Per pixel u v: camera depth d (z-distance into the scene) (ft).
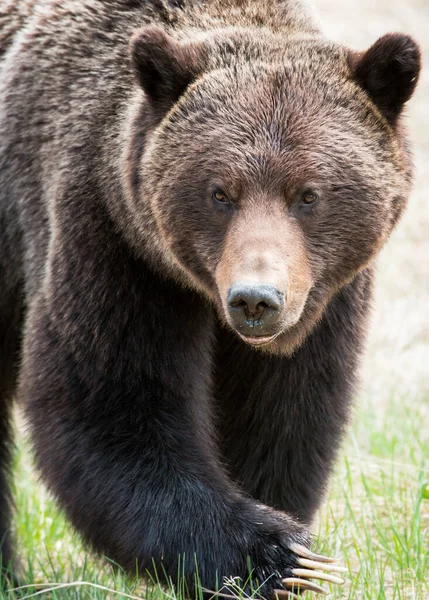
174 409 34.60
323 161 32.07
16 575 42.01
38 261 37.35
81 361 34.47
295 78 33.04
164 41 33.42
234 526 32.42
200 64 33.88
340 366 36.81
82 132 35.73
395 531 39.29
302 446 37.52
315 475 37.88
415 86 33.63
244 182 31.91
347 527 42.37
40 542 44.60
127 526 32.96
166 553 32.55
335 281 33.91
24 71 38.55
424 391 60.39
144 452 33.47
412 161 35.45
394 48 33.06
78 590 36.47
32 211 37.88
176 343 35.12
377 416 56.85
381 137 33.53
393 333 68.59
